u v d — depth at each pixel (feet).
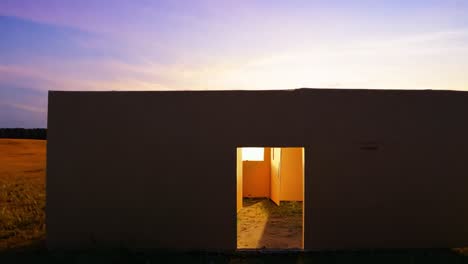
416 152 30.73
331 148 30.45
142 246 30.83
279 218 43.11
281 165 52.21
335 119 30.48
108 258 27.63
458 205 30.91
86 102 31.04
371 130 30.60
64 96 31.07
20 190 70.74
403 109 30.71
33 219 44.60
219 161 30.63
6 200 59.26
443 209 30.83
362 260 28.19
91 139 31.04
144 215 30.89
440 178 30.83
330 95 30.50
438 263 27.45
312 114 30.42
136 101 30.96
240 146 30.53
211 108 30.68
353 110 30.55
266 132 30.45
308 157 30.37
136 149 30.94
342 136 30.48
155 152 30.89
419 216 30.68
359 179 30.53
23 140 240.32
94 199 31.01
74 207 31.07
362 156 30.53
